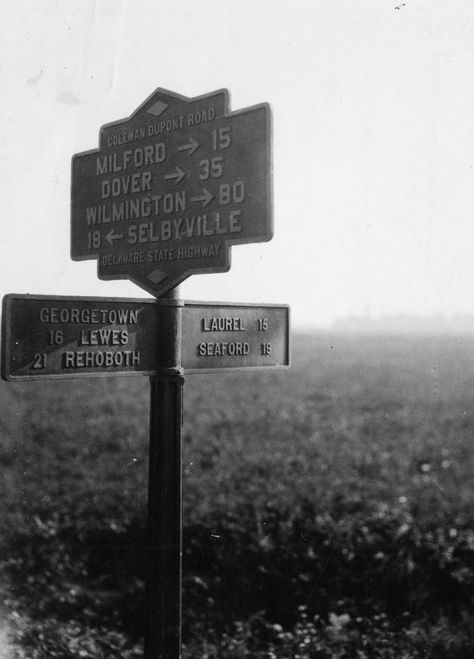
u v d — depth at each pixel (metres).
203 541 6.54
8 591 5.53
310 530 6.72
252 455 10.61
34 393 15.08
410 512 7.31
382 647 4.81
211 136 3.17
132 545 6.58
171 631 3.21
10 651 4.49
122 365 3.17
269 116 2.94
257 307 3.68
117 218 3.57
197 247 3.20
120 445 11.05
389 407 14.59
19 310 2.86
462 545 6.11
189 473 9.41
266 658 4.77
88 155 3.74
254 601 5.65
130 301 3.20
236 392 17.31
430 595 5.46
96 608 5.47
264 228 2.95
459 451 10.51
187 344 3.37
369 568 5.88
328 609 5.44
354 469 9.78
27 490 8.34
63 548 6.52
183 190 3.27
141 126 3.47
